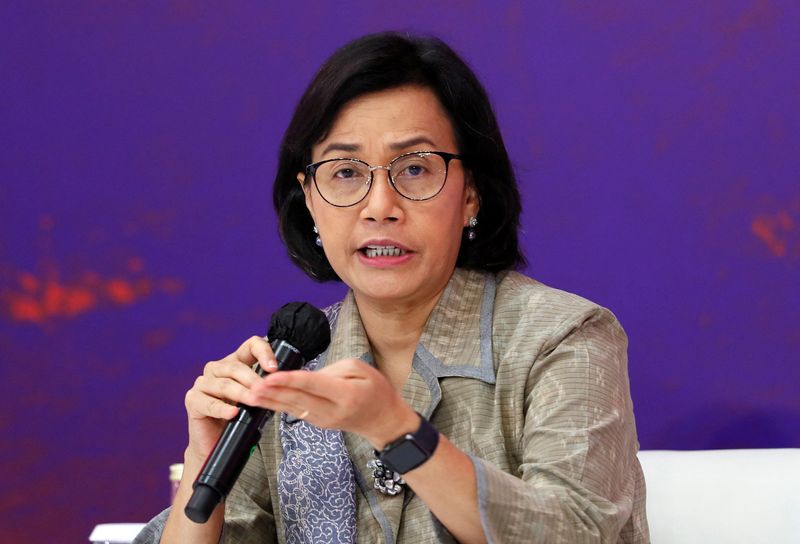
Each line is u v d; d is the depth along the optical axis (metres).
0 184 13.20
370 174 6.89
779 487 8.12
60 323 13.21
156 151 12.96
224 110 12.80
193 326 12.98
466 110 7.12
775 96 11.32
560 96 11.91
